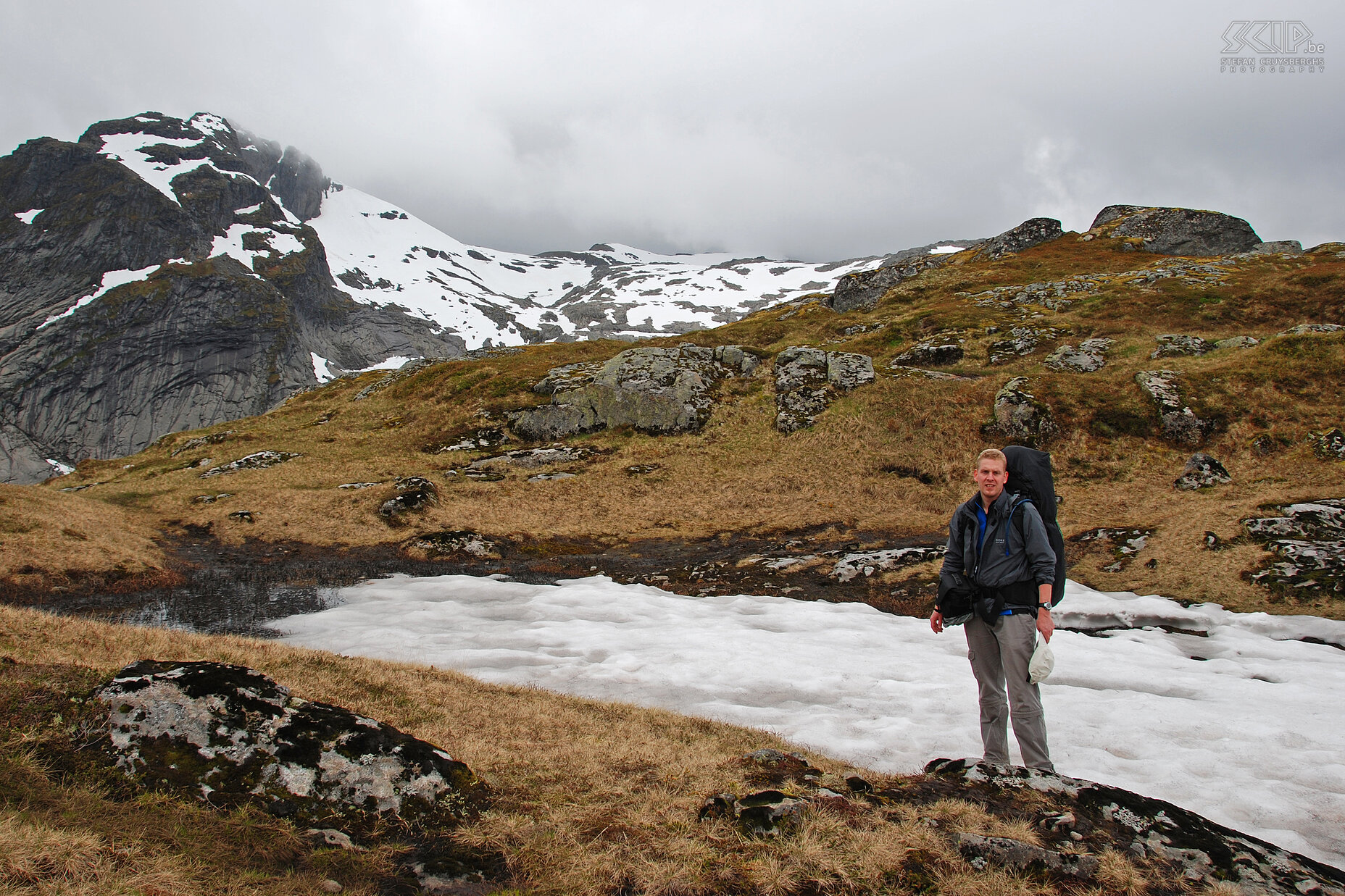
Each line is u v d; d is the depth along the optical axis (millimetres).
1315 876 5094
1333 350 35062
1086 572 23312
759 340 63656
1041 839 5496
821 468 37812
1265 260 60312
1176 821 5754
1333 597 18469
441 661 15344
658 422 45688
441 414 51688
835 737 10539
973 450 36312
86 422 174625
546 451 43219
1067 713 11219
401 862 5359
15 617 9391
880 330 58250
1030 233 81312
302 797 5930
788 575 25250
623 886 4953
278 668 9898
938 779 6867
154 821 5254
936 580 23266
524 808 6418
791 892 4758
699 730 10047
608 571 27203
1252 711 11281
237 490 37531
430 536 30500
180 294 198875
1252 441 30938
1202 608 19219
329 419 55812
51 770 5684
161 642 9734
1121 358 41656
